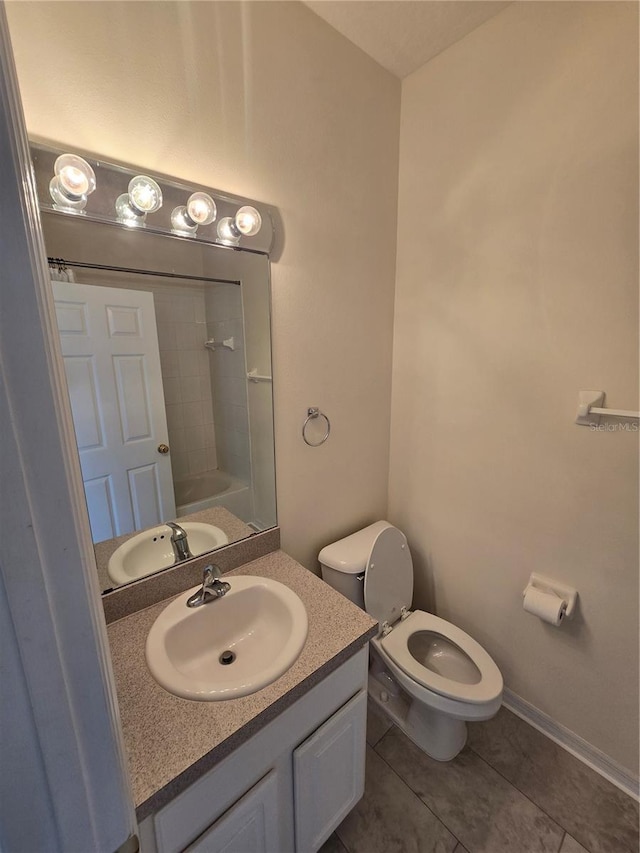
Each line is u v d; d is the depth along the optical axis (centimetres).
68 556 30
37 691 29
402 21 117
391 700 152
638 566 111
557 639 133
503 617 147
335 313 140
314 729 90
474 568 153
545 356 121
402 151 148
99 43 81
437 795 122
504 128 119
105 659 35
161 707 75
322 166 125
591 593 122
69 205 83
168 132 93
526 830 113
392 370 168
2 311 25
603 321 107
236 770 74
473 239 132
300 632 93
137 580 103
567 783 125
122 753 38
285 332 127
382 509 180
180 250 102
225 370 117
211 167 101
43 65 76
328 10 113
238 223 105
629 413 103
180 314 106
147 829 63
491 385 135
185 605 101
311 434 142
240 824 77
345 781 103
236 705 75
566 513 123
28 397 26
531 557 134
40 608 28
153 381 105
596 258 106
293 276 125
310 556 152
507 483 137
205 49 95
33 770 30
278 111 111
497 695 119
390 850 108
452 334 144
